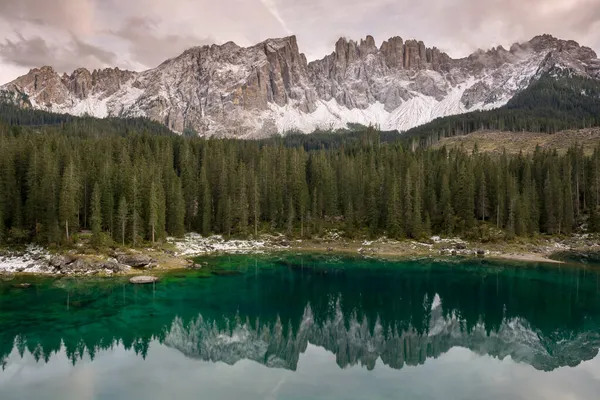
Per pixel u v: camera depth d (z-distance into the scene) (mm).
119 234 92875
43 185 89562
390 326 54344
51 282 69500
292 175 134125
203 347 45781
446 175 124375
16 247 87000
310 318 57188
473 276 81750
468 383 36844
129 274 77250
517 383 36750
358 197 129625
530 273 83562
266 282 76688
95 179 102625
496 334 50938
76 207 91312
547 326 53531
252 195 126688
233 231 123938
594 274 82062
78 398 32656
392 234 118000
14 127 175750
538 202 121125
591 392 34938
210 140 178000
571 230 118125
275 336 50344
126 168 104250
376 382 37000
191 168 134625
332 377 38219
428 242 113125
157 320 53281
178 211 112938
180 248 103688
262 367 40625
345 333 51875
